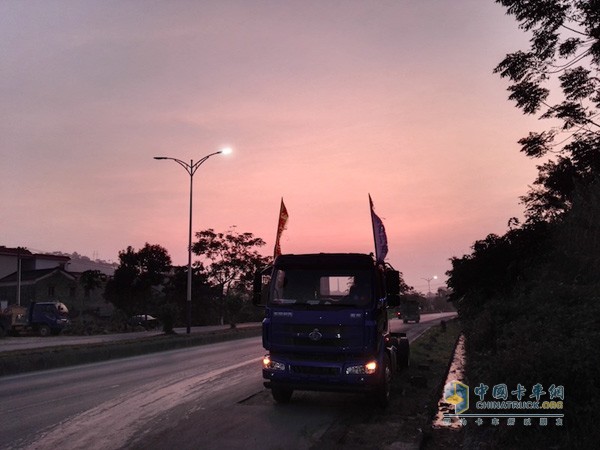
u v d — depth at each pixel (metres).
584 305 9.14
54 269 50.69
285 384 8.05
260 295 8.82
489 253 20.38
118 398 9.59
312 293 8.31
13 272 55.62
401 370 12.74
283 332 8.12
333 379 7.77
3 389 10.83
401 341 12.88
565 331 7.76
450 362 14.41
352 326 7.76
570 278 13.93
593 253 14.58
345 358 7.84
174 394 9.99
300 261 8.50
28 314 33.84
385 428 7.02
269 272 8.96
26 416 8.02
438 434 6.99
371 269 8.15
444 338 25.53
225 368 14.34
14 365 13.94
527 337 7.96
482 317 13.80
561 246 17.45
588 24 19.45
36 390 10.62
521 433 5.76
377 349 7.98
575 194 19.14
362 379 7.68
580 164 22.89
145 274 49.97
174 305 30.58
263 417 7.86
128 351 19.56
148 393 10.13
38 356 15.37
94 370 14.22
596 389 5.59
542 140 23.34
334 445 6.20
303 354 8.05
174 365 15.30
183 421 7.63
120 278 49.16
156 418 7.84
